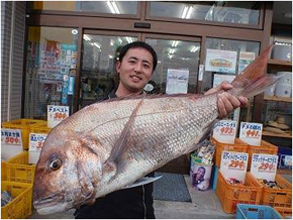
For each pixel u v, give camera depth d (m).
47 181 1.18
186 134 1.48
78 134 1.25
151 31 5.09
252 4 5.18
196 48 5.16
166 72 5.17
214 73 5.17
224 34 5.11
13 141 4.25
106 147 1.27
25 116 5.48
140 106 1.41
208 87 5.18
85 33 5.24
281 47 5.81
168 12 5.14
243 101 1.58
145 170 1.36
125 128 1.32
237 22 5.20
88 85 5.30
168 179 4.76
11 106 5.14
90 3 5.22
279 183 3.96
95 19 5.16
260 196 3.58
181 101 1.51
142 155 1.35
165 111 1.45
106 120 1.32
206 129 1.54
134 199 1.74
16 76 5.25
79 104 5.32
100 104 1.36
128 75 1.75
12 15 5.00
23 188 3.29
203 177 4.33
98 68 5.27
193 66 5.19
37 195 1.18
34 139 4.07
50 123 4.48
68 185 1.18
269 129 5.82
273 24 6.87
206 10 5.18
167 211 3.55
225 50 5.16
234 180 4.04
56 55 5.34
